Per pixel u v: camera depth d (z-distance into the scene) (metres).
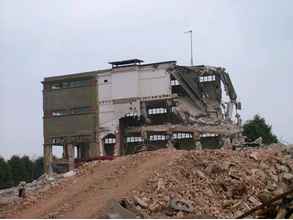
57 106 101.62
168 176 30.00
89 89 98.44
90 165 36.91
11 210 31.70
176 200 26.88
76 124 99.38
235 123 97.75
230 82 97.25
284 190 27.89
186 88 92.06
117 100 95.75
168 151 35.84
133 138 96.94
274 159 35.28
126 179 30.98
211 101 94.44
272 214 20.61
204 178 30.64
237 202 28.28
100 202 27.55
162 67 92.38
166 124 91.19
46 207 29.94
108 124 96.75
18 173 111.31
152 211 26.28
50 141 101.88
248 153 36.09
